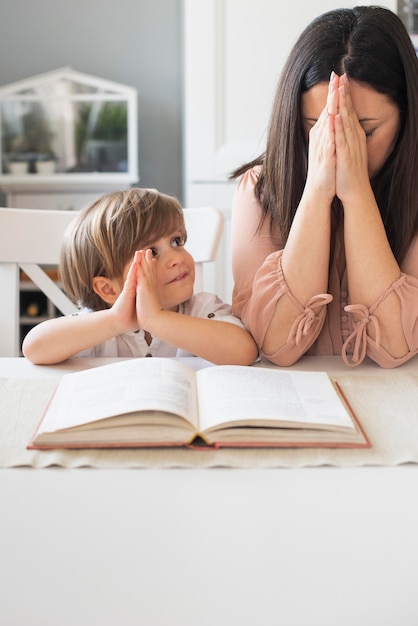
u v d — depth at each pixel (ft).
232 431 2.67
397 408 2.99
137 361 3.13
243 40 7.64
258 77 7.70
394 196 3.59
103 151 9.26
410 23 7.59
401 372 3.50
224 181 7.85
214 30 7.61
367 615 1.83
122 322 3.58
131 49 10.00
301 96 3.49
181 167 10.23
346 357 3.69
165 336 3.53
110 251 3.82
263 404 2.78
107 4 9.89
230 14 7.59
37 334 3.70
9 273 4.67
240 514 2.26
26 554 2.06
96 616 1.83
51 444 2.67
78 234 3.94
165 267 3.87
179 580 1.95
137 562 2.02
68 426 2.66
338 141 3.31
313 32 3.41
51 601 1.87
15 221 4.65
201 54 7.65
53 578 1.96
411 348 3.56
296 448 2.68
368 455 2.62
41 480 2.47
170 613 1.84
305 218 3.46
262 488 2.42
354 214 3.43
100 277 3.93
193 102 7.73
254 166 4.15
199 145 7.80
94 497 2.36
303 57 3.42
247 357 3.61
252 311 3.62
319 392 2.97
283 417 2.69
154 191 4.05
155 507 2.30
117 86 9.14
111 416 2.66
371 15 3.35
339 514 2.26
